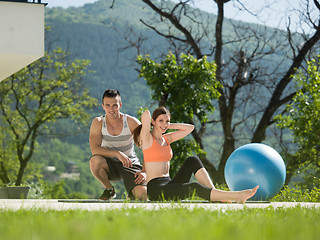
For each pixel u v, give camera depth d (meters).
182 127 5.62
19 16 6.08
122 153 5.69
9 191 8.37
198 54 19.22
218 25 19.09
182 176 5.19
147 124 5.27
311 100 13.30
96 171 5.76
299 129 13.30
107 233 2.10
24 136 25.97
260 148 6.98
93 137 5.88
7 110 25.58
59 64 26.80
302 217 3.48
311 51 18.23
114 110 5.75
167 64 14.04
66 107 26.53
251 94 19.52
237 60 18.55
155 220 2.90
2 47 5.99
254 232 2.24
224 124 19.19
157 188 5.11
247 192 4.73
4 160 25.03
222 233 2.13
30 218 3.01
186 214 3.48
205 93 13.72
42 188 15.95
